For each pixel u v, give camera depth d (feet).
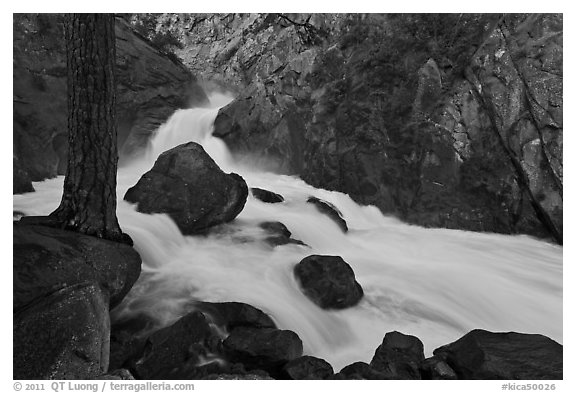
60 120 40.04
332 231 31.78
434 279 24.93
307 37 52.06
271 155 49.08
